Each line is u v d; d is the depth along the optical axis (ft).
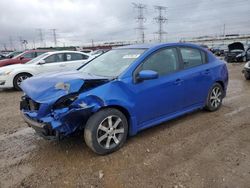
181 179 9.39
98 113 10.95
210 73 16.31
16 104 22.29
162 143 12.45
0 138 13.83
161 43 14.21
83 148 12.11
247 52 68.08
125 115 12.10
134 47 14.40
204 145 12.14
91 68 14.17
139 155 11.29
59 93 10.28
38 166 10.64
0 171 10.31
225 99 21.35
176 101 14.12
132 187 9.03
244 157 10.84
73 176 9.82
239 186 8.85
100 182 9.39
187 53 15.21
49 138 10.60
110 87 11.23
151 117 13.03
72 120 10.37
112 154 11.46
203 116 16.46
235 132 13.66
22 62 38.91
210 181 9.20
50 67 31.63
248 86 28.50
